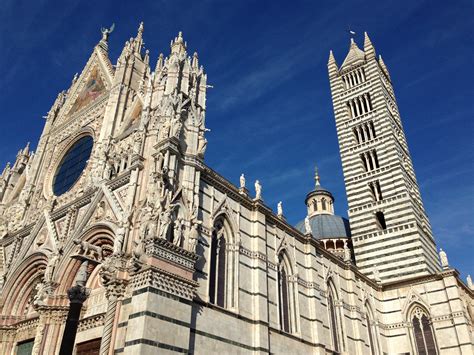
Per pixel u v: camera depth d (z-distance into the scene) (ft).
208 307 104.01
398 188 213.46
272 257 135.64
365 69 260.42
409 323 179.11
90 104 174.19
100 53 188.44
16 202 171.94
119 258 97.19
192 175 113.60
